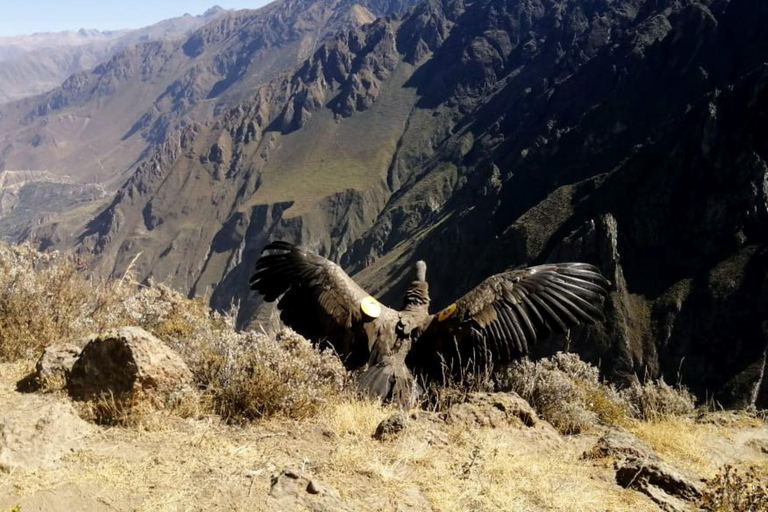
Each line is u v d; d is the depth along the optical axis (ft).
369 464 15.53
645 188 407.64
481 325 14.83
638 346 343.26
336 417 18.92
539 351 247.09
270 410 18.76
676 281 367.45
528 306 14.78
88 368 18.22
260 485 13.93
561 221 441.27
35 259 27.12
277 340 22.93
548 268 15.06
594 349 341.41
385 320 15.75
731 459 22.04
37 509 12.46
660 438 23.03
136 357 17.69
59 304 25.62
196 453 15.48
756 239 363.35
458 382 20.80
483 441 17.80
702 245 376.27
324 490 13.70
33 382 19.54
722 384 320.29
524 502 14.97
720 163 386.32
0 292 24.06
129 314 28.04
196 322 28.27
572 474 17.26
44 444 14.74
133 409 17.10
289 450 16.29
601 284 14.96
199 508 12.82
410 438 17.13
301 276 15.92
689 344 339.57
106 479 13.76
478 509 14.32
